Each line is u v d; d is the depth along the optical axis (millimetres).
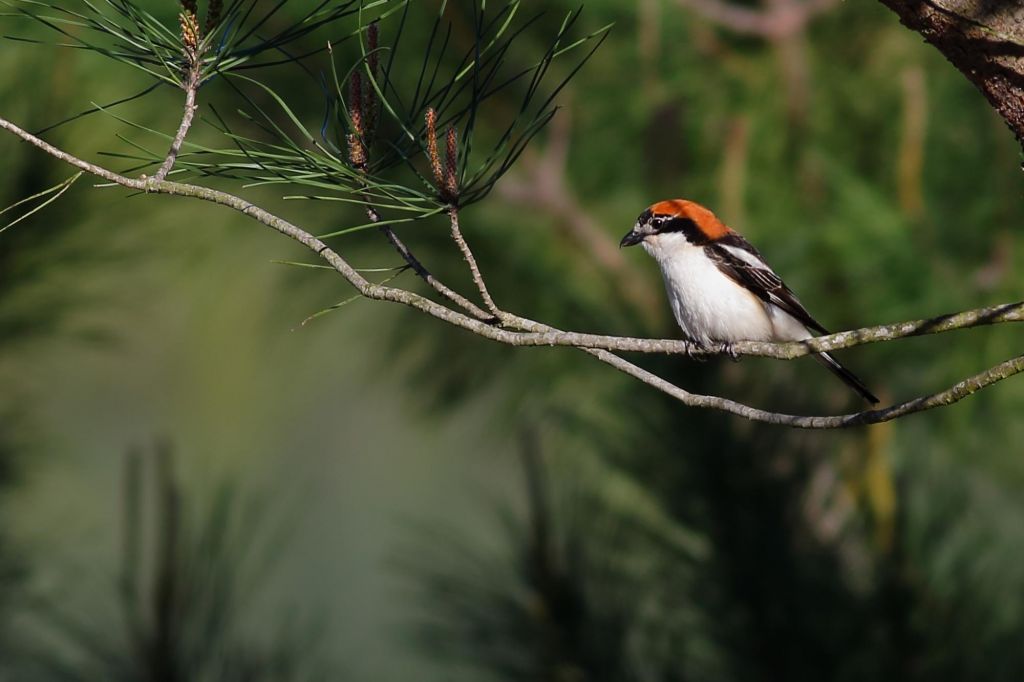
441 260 11688
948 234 10141
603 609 8648
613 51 10781
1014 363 4801
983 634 8273
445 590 8961
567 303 11391
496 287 11609
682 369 8734
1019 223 10039
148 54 6051
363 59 5980
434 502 23594
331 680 9258
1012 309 4922
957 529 9094
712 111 10867
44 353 11305
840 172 10273
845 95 10633
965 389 4895
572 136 11250
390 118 9562
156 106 10477
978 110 10195
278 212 11836
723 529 8422
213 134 10594
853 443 10773
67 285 10758
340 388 25719
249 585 8758
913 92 10297
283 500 12406
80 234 10508
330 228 11719
